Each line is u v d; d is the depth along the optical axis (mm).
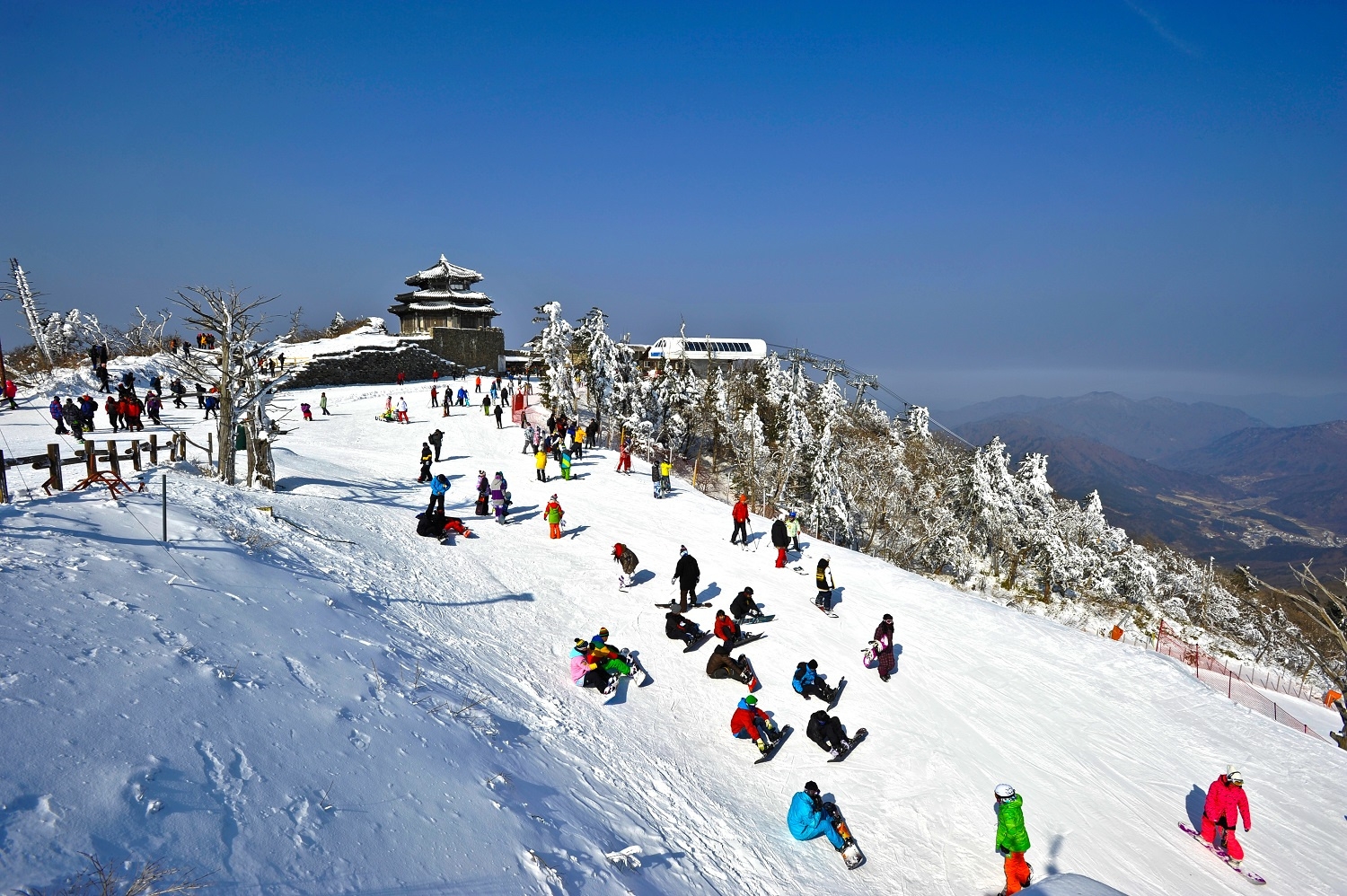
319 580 12031
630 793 9359
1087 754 12805
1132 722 14086
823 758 11781
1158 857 10422
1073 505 59375
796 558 21016
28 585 7594
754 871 8641
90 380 37594
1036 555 48812
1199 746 13531
